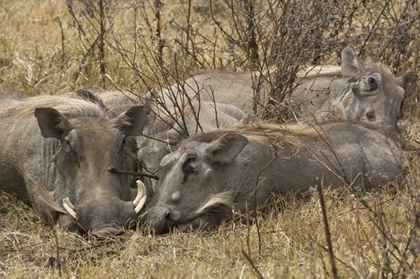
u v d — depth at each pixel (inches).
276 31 783.7
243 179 647.8
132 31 989.8
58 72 911.7
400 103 761.0
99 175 623.8
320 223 600.1
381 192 666.8
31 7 1111.0
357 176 665.0
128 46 952.3
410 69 864.3
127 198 635.5
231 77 817.5
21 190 704.4
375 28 863.1
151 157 702.5
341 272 517.7
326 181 673.0
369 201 629.0
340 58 858.1
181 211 627.2
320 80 812.0
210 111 748.0
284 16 778.2
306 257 554.6
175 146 683.4
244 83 812.6
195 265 553.9
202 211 626.5
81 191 617.6
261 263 551.5
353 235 566.6
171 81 842.2
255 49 821.2
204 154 637.3
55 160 641.0
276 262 548.1
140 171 672.4
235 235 601.0
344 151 684.7
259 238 575.2
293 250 567.5
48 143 675.4
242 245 567.2
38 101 724.7
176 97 757.3
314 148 678.5
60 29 1029.2
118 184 628.4
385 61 848.9
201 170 633.6
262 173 653.9
